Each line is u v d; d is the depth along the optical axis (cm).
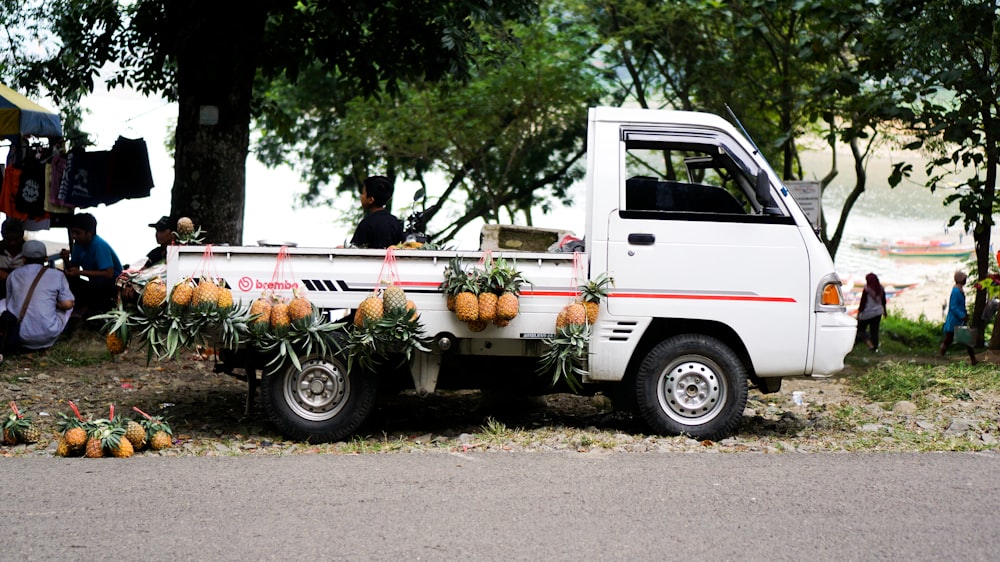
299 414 820
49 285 1180
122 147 1377
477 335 817
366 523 572
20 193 1375
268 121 1794
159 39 1373
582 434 851
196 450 784
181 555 513
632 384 845
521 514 594
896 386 1123
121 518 579
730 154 845
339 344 798
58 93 1622
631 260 823
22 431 804
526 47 2588
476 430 894
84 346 1230
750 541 546
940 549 535
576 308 802
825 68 1917
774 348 831
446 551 523
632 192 840
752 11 2008
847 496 643
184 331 777
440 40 1348
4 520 574
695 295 827
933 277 4716
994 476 704
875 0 1595
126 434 768
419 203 964
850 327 838
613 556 518
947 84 1455
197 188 1286
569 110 2756
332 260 804
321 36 1455
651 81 2577
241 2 1270
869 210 6519
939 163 1612
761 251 830
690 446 805
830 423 945
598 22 2512
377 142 2803
